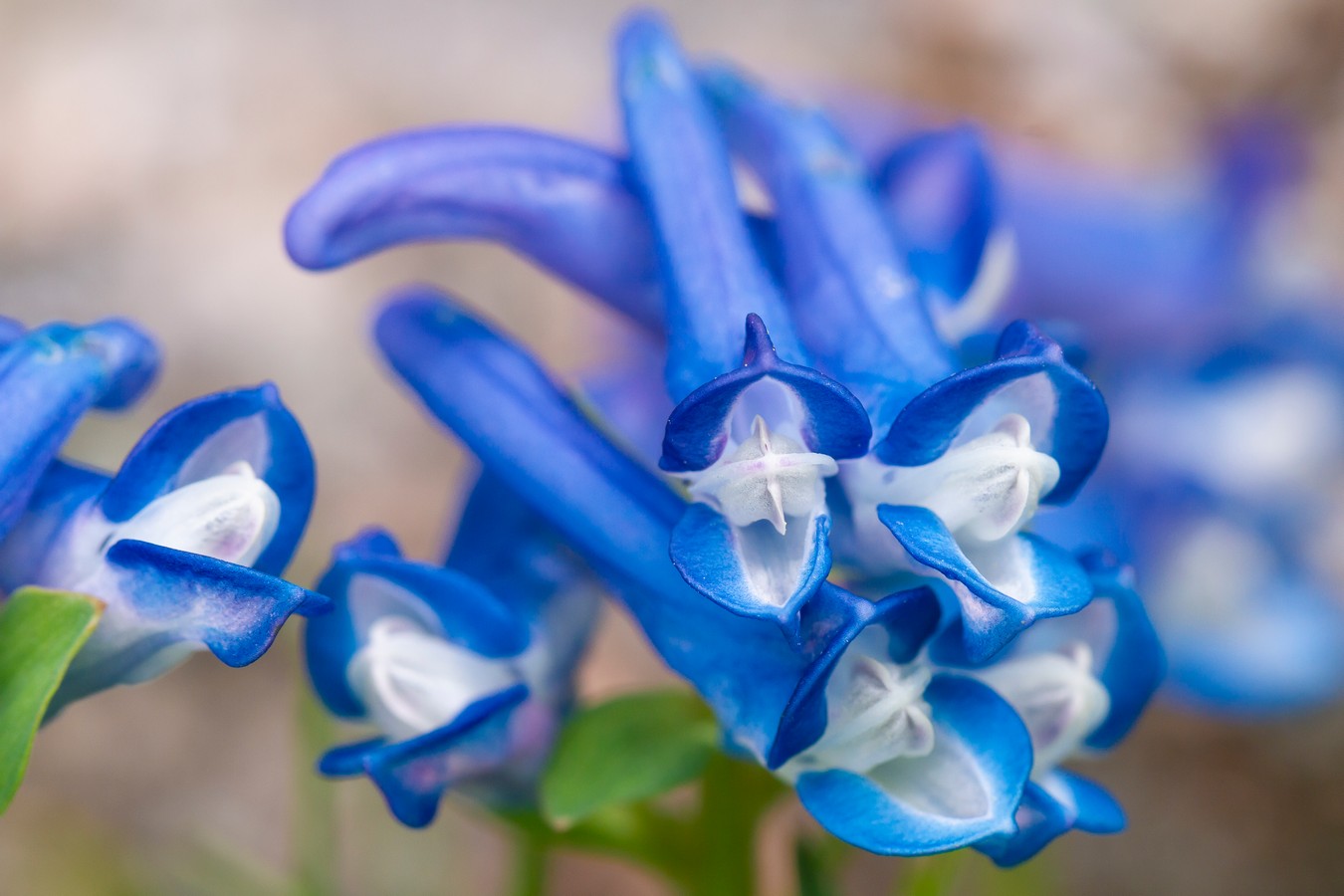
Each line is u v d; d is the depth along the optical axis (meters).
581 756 0.14
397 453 0.27
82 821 0.23
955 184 0.14
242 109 0.31
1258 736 0.24
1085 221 0.23
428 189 0.13
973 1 0.32
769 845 0.23
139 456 0.12
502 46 0.33
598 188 0.14
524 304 0.28
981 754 0.13
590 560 0.13
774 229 0.14
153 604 0.12
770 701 0.13
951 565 0.12
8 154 0.31
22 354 0.13
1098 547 0.13
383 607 0.13
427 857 0.20
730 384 0.12
